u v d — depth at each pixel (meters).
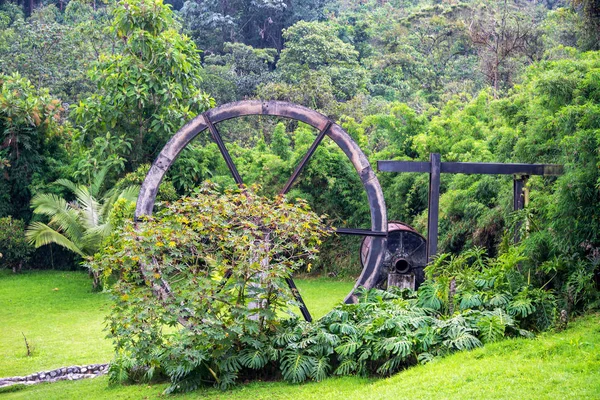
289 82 36.25
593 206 10.09
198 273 8.71
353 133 21.89
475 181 16.11
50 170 22.91
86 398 8.80
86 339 13.10
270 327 9.05
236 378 8.88
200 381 8.73
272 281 8.77
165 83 20.48
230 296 8.78
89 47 32.00
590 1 16.12
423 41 41.09
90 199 19.25
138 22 20.67
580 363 7.07
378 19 48.31
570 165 10.18
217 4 47.97
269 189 21.48
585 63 11.70
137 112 21.27
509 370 7.14
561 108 11.01
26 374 10.57
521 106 15.39
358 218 20.81
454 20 38.88
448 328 8.48
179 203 8.99
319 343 8.74
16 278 20.61
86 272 21.33
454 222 16.33
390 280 12.78
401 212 19.62
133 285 8.70
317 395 7.75
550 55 22.52
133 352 8.70
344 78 35.97
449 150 18.47
